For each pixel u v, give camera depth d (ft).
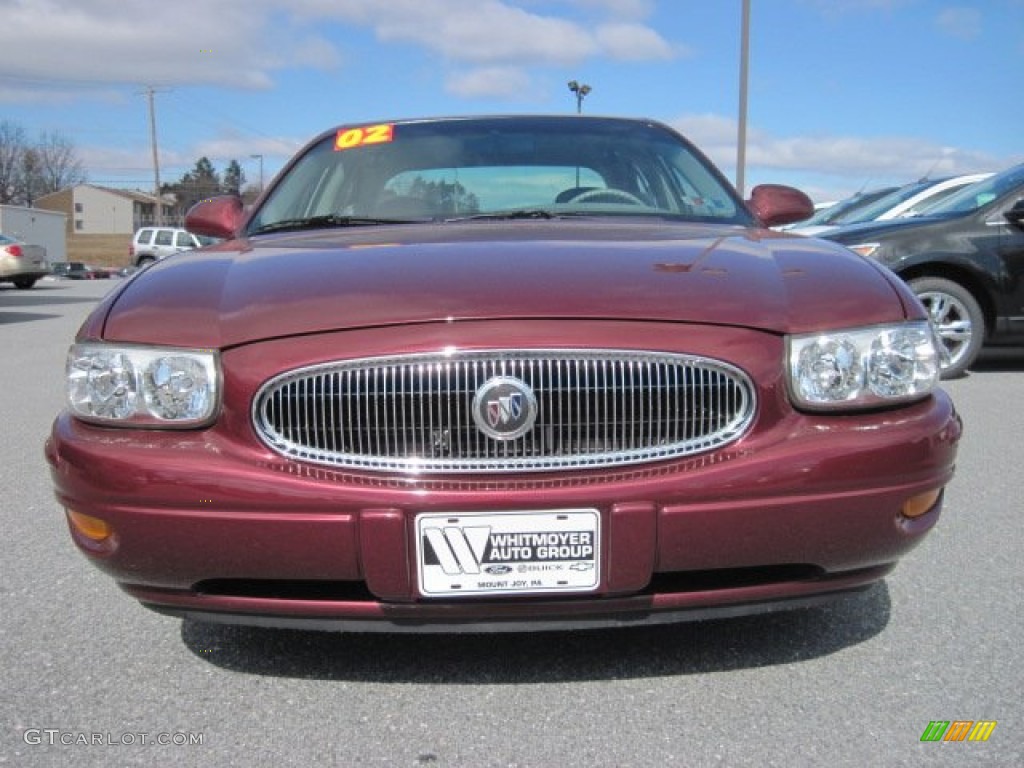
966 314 23.58
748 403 7.13
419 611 7.01
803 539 7.04
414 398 6.98
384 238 9.36
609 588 6.94
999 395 21.47
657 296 7.40
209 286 8.02
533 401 6.95
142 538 7.09
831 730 7.19
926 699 7.63
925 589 9.92
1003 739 7.04
